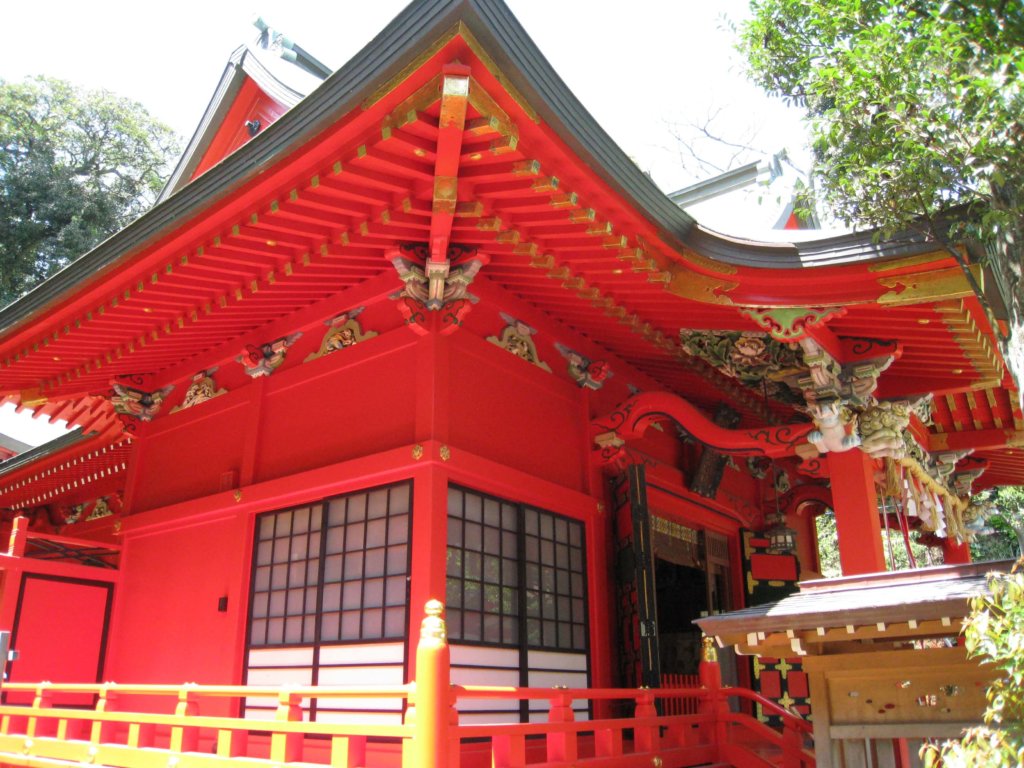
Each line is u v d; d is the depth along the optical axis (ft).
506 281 26.30
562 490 27.25
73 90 90.33
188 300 25.72
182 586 28.99
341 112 16.61
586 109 17.80
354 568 23.70
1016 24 15.90
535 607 25.45
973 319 23.36
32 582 29.84
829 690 16.69
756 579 39.68
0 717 28.43
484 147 17.42
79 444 40.88
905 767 20.79
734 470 40.91
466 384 24.53
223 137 35.06
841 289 22.02
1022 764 11.60
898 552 82.17
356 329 26.13
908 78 15.71
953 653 15.55
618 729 20.71
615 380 32.19
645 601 26.27
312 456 26.03
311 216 20.44
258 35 35.76
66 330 26.84
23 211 85.25
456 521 23.34
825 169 18.88
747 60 21.20
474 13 14.30
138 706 28.89
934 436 36.06
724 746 24.81
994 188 15.93
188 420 31.55
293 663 24.36
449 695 15.43
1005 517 76.95
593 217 19.56
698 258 22.49
